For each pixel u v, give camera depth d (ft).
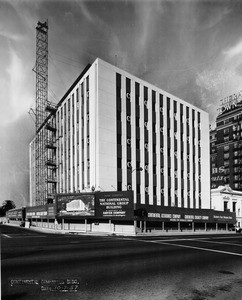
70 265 33.30
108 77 149.79
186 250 50.93
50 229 147.64
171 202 174.91
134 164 156.15
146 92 170.91
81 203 132.05
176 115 190.80
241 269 33.88
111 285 24.82
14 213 234.79
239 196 229.66
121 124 153.38
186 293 23.17
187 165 193.26
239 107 362.53
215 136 392.68
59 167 186.39
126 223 123.24
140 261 37.19
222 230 175.94
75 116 164.76
